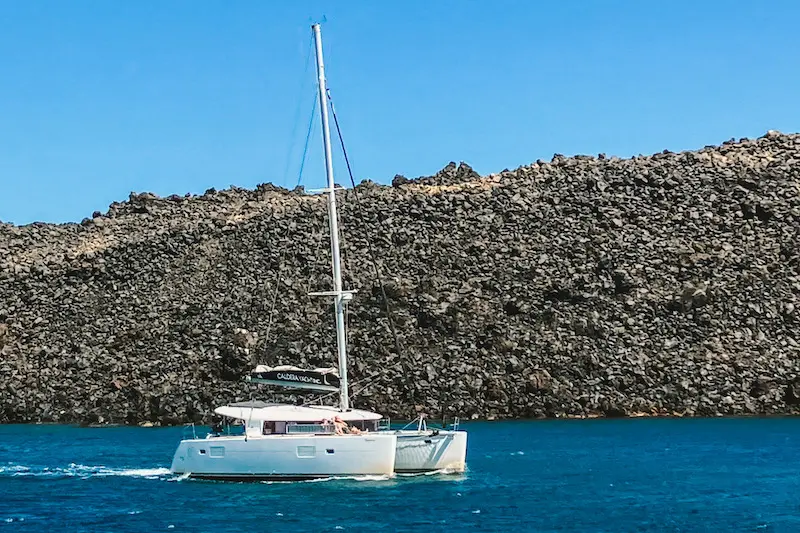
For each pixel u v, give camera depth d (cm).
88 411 9988
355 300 10838
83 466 6806
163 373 10256
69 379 10606
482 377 9638
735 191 12431
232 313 11025
